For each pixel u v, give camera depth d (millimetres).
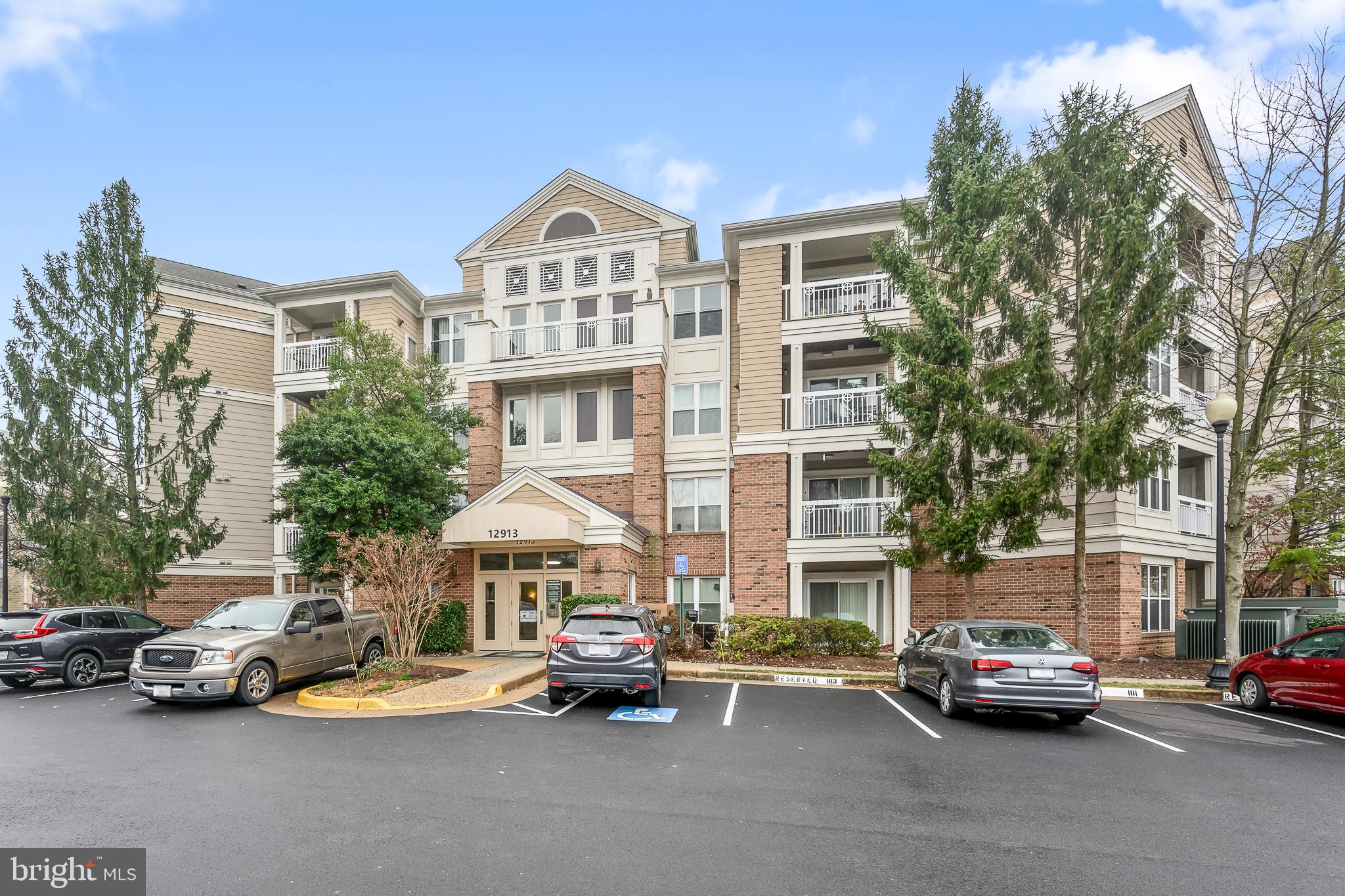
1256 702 11203
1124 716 10664
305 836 5430
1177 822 5949
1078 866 5020
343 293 22500
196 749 8156
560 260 22297
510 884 4633
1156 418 14266
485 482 21000
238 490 23734
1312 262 14047
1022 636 10430
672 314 21500
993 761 7855
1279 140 13844
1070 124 13445
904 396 13594
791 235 19641
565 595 18828
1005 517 13125
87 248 17812
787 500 19906
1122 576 15820
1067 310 13742
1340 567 16469
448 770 7273
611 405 21453
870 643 16047
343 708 10617
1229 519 14320
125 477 18328
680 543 20500
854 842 5418
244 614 12172
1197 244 16344
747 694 12102
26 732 9148
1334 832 5750
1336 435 16078
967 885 4680
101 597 17125
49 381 16875
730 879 4730
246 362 24391
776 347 19422
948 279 14836
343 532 14102
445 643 18188
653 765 7504
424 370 18891
